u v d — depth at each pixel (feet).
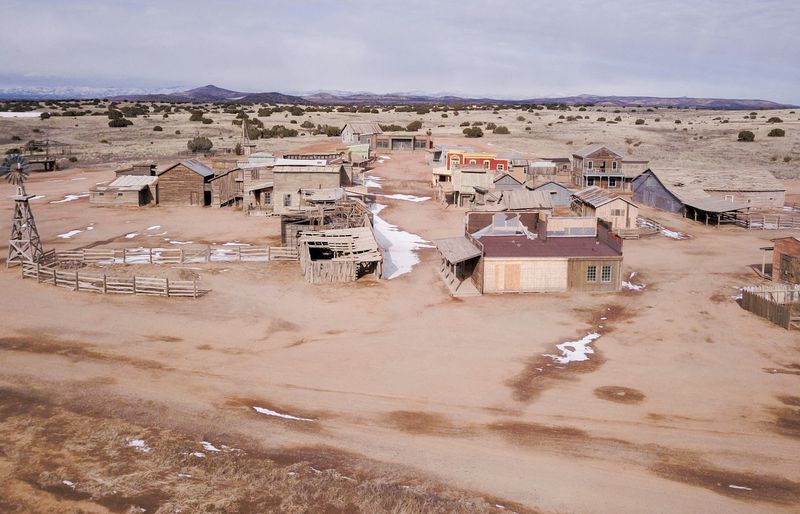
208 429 78.89
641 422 84.84
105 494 61.67
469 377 99.30
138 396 88.84
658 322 127.13
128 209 238.48
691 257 180.86
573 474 70.85
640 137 470.80
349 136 412.98
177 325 121.08
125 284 138.82
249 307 132.26
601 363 106.22
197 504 59.93
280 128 483.92
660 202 254.06
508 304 137.18
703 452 76.89
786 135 452.35
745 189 247.09
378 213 234.99
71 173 316.40
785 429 83.46
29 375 95.50
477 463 72.69
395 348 111.34
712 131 490.90
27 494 61.62
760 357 109.40
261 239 192.65
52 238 192.44
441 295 142.61
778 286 140.26
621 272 146.10
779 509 64.85
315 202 212.23
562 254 146.61
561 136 480.23
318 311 130.82
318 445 75.87
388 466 71.10
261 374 98.84
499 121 609.01
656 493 67.41
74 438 74.33
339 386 94.89
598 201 214.48
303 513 59.16
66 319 122.83
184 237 195.11
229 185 250.16
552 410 88.07
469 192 250.37
